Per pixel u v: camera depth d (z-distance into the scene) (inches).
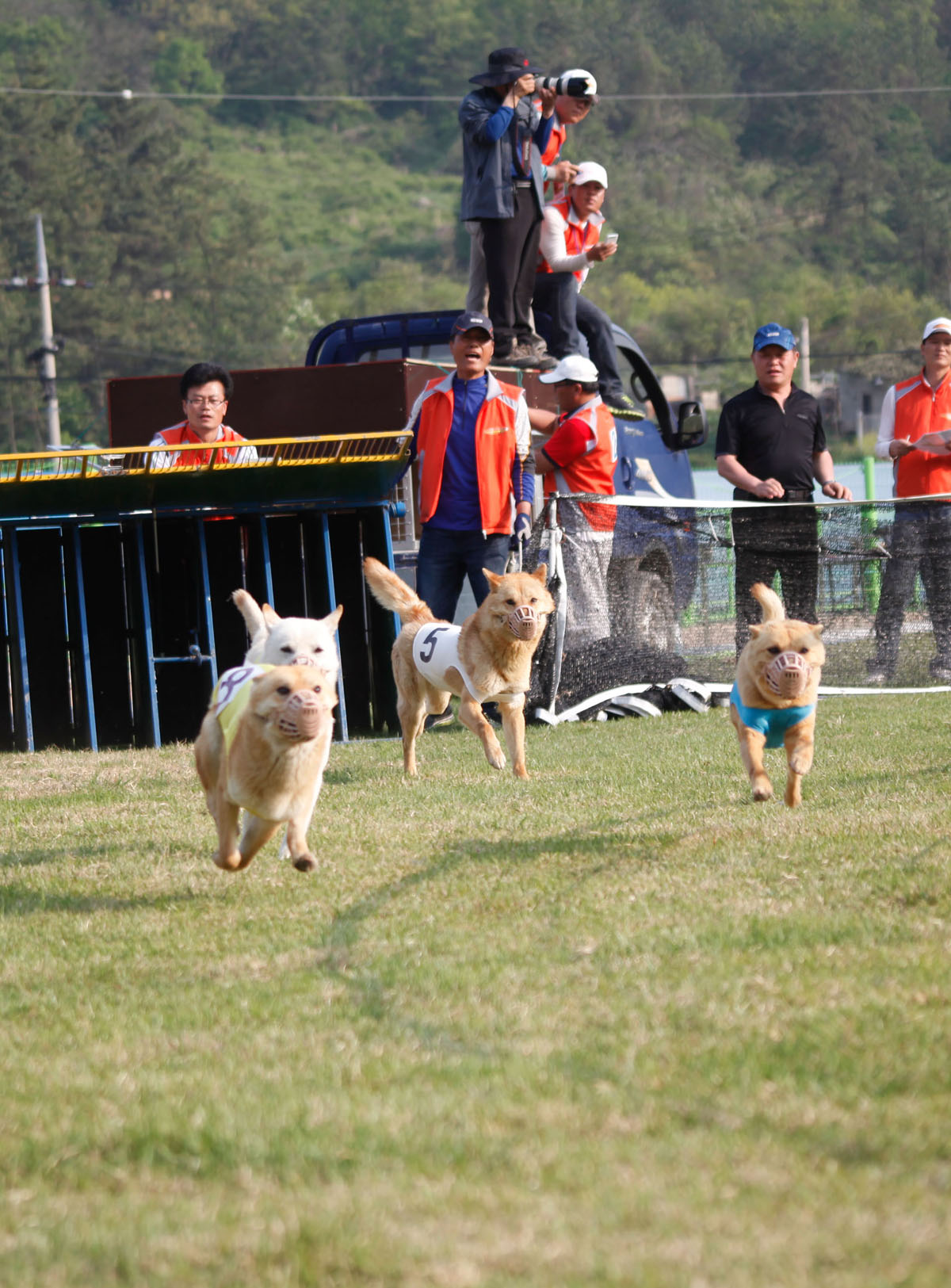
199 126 7746.1
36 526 551.8
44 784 448.5
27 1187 154.9
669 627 598.5
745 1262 131.3
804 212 6565.0
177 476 494.9
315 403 609.6
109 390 642.8
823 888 259.0
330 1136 160.6
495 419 533.3
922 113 7209.6
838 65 7244.1
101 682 580.4
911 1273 128.5
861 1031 184.4
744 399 614.2
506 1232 138.4
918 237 6402.6
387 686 580.7
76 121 5019.7
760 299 5767.7
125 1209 147.5
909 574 606.5
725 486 1314.0
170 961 235.9
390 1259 134.0
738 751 444.1
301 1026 199.8
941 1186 144.4
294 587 584.4
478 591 539.8
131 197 4970.5
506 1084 173.5
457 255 6742.1
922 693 597.6
